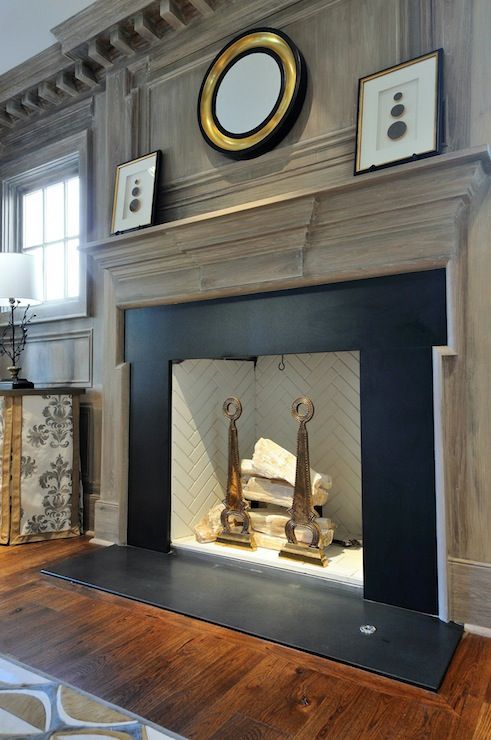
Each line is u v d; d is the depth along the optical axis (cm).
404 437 173
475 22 169
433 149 167
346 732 112
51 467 259
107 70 264
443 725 114
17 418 251
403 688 127
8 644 150
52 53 273
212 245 208
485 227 162
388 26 187
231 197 220
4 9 241
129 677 133
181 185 234
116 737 111
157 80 246
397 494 173
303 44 206
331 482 221
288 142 208
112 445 249
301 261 192
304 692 126
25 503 251
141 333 243
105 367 253
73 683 131
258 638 152
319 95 201
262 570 205
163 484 231
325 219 182
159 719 117
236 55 220
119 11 237
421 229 168
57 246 314
